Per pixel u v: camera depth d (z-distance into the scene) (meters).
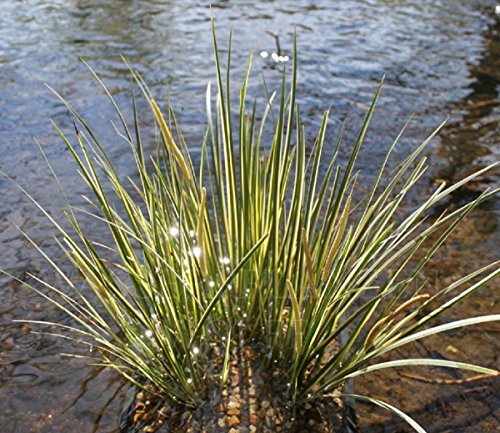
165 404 2.03
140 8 6.53
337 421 1.99
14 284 2.59
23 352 2.26
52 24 5.93
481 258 2.82
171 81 4.68
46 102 4.28
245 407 2.01
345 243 1.96
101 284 1.85
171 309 1.89
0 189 3.25
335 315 1.91
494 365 2.24
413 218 1.79
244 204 2.02
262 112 4.24
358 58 5.22
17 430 1.94
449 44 5.60
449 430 1.98
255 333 2.27
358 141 1.78
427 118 4.23
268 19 6.20
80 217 3.03
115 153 3.66
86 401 2.05
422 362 1.58
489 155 3.77
